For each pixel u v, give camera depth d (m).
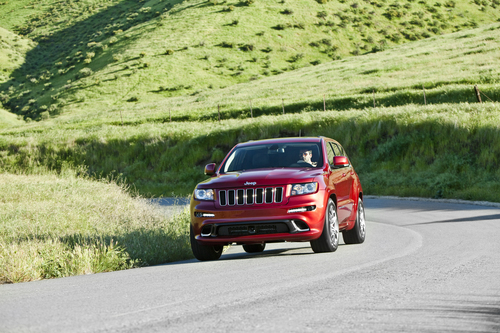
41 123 79.38
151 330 3.70
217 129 39.72
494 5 169.38
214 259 8.35
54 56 176.50
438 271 5.86
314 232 7.55
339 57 129.50
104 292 5.37
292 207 7.49
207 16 151.75
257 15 149.88
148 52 130.75
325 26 146.00
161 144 40.22
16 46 191.12
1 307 4.75
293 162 8.59
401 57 76.69
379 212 16.22
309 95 56.62
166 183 35.84
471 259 6.68
